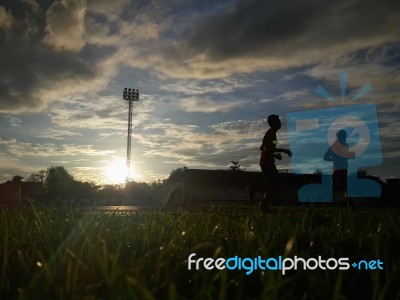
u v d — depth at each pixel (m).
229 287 1.86
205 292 1.56
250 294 1.89
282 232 3.26
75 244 2.78
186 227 3.72
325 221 4.54
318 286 1.65
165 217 5.04
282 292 1.84
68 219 4.20
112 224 4.36
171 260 2.29
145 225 3.82
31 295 1.67
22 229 3.57
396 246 2.88
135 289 1.57
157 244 2.89
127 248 2.71
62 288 1.61
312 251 2.74
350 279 2.11
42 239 3.11
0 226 3.57
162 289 1.78
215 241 2.87
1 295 1.77
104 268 1.77
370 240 2.82
